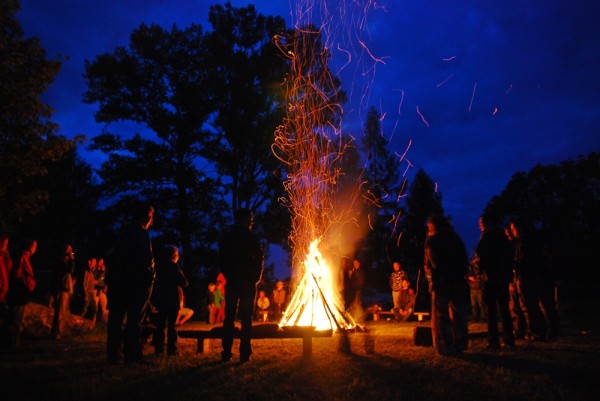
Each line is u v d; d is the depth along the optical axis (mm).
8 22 17797
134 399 4703
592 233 29375
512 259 7445
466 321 6988
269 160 29531
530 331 8211
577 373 5520
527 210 33594
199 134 28297
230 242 6652
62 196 38781
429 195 39375
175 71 29250
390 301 25188
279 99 29766
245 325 6543
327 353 7188
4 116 17500
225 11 30016
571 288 22547
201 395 4789
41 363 6566
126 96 28906
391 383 5207
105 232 28062
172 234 27438
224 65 29688
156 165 27750
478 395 4664
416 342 7941
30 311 10445
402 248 38156
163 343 7586
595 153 32531
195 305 24594
